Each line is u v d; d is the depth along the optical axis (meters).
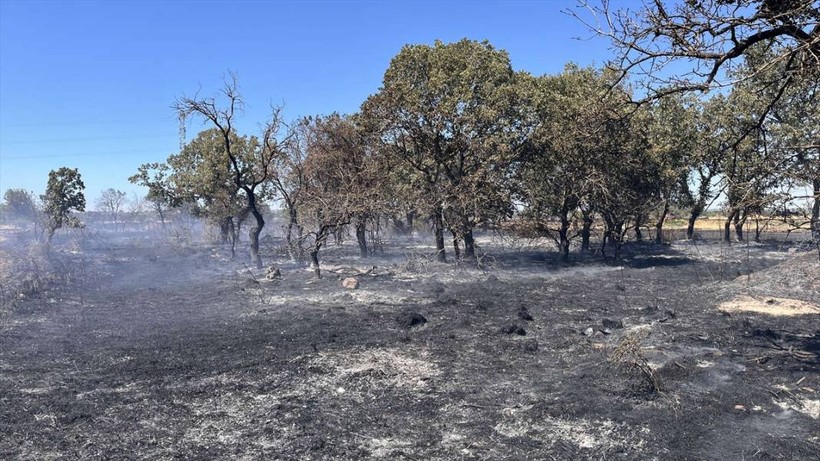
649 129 24.38
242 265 24.58
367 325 13.15
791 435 6.99
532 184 24.58
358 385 9.09
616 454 6.61
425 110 23.25
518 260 26.22
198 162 33.41
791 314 13.84
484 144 22.88
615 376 9.12
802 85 9.52
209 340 11.93
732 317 13.58
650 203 25.17
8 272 19.22
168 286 19.39
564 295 17.00
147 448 6.94
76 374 9.76
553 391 8.67
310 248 22.42
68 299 16.55
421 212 23.73
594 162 22.52
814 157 9.16
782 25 8.16
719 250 28.56
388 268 23.33
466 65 24.02
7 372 9.86
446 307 15.18
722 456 6.51
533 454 6.68
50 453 6.82
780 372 9.26
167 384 9.20
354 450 6.83
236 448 6.92
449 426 7.52
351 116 25.61
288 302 16.33
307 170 24.05
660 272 21.78
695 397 8.29
